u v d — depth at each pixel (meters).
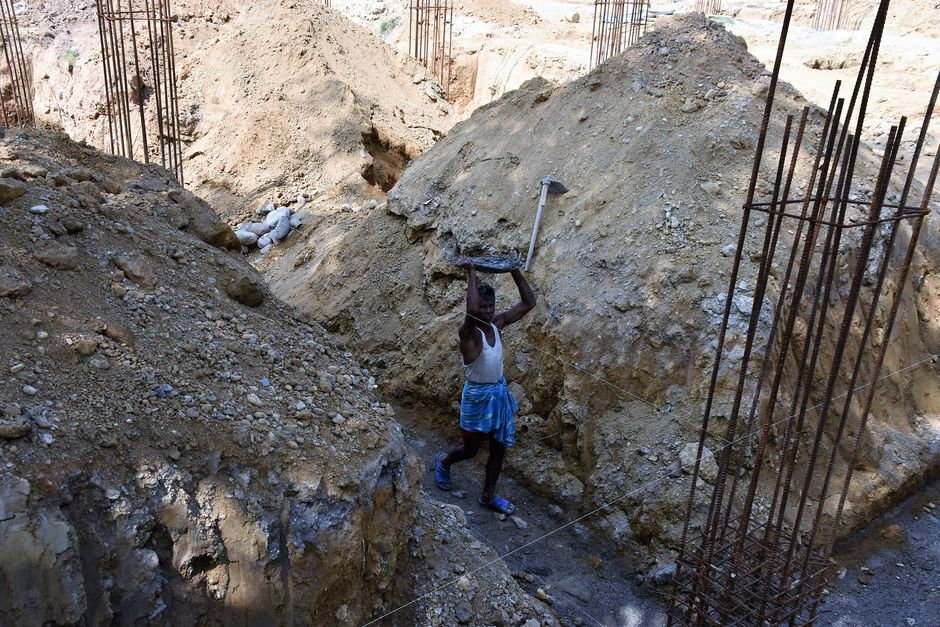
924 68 11.80
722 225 5.49
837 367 2.83
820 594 3.35
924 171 8.09
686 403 4.97
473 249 6.52
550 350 5.62
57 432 2.76
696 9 18.38
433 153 7.84
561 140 6.82
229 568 2.96
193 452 3.00
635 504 4.85
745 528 3.10
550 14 19.97
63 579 2.55
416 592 3.86
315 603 3.11
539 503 5.36
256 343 3.75
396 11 19.19
